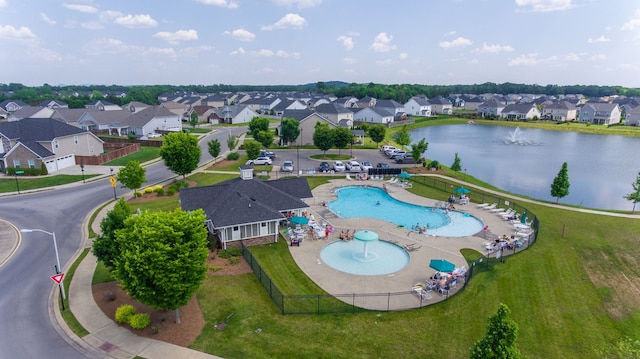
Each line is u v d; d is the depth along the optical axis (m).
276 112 171.75
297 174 68.50
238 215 36.94
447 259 35.62
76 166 74.00
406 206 53.25
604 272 34.31
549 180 75.50
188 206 40.38
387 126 144.25
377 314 26.77
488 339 17.64
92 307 27.05
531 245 39.25
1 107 159.00
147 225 24.17
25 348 22.77
